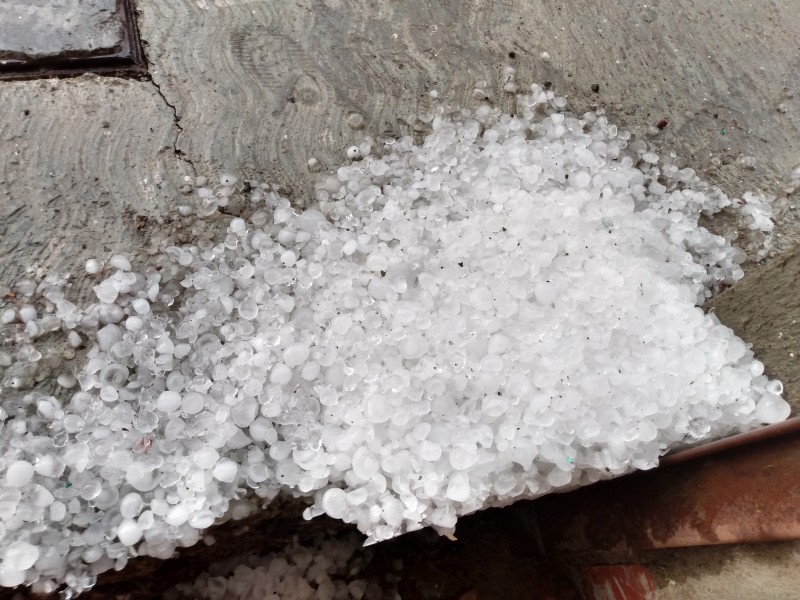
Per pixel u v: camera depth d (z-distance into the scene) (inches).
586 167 14.2
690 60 15.8
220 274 12.5
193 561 13.5
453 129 14.5
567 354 11.5
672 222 14.0
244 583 15.3
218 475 10.6
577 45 15.7
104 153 13.1
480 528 16.8
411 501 10.7
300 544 15.9
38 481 10.4
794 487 9.6
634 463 11.6
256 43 14.6
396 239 13.1
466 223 12.9
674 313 12.3
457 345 11.8
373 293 12.3
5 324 11.6
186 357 11.8
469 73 15.2
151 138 13.4
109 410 11.0
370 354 11.8
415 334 11.8
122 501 10.3
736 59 15.8
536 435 11.3
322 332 12.0
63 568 10.3
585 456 11.6
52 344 11.6
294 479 11.0
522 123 14.8
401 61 15.0
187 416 11.1
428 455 10.8
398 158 14.3
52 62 13.6
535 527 16.8
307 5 15.1
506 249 12.6
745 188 14.8
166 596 14.5
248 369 11.3
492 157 14.1
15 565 9.5
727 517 10.7
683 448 11.9
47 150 12.9
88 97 13.5
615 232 13.2
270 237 13.0
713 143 15.2
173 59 14.2
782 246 14.3
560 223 12.8
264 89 14.3
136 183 13.0
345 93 14.6
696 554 11.6
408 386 11.3
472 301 12.0
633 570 13.4
